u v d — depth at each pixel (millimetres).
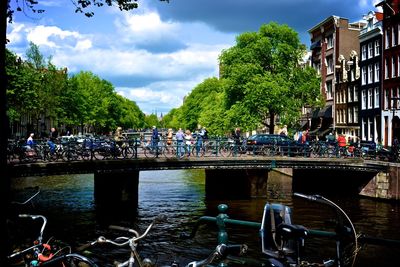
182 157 25453
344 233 4316
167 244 15453
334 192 33062
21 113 47469
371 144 33125
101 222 19812
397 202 27969
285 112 45500
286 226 3824
